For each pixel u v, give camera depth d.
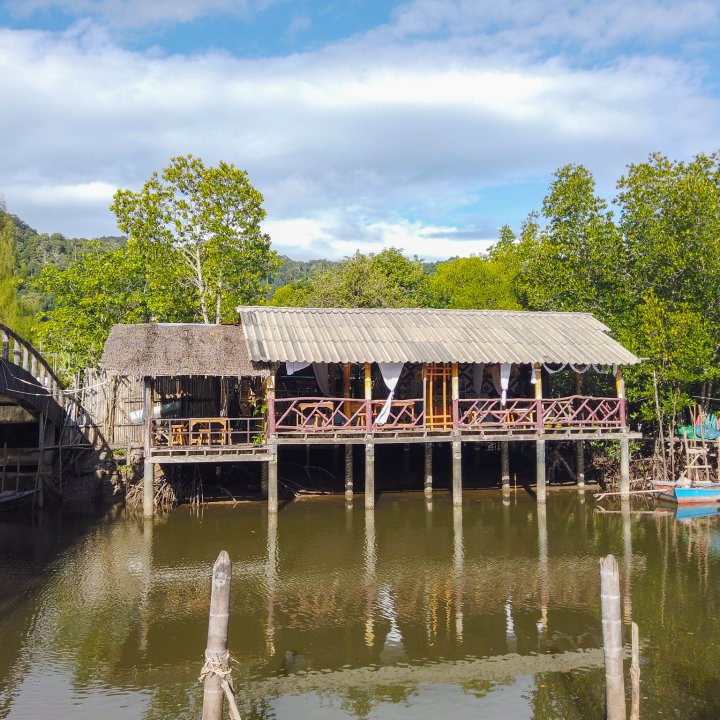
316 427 24.28
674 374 28.11
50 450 25.45
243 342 24.83
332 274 43.03
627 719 11.00
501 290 44.16
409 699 11.76
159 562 18.84
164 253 35.22
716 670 12.69
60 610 15.41
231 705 9.03
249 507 25.19
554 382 33.78
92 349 36.62
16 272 51.19
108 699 11.63
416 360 24.30
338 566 18.62
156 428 24.19
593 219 34.06
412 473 29.94
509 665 12.89
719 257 29.25
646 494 27.53
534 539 21.30
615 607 9.68
